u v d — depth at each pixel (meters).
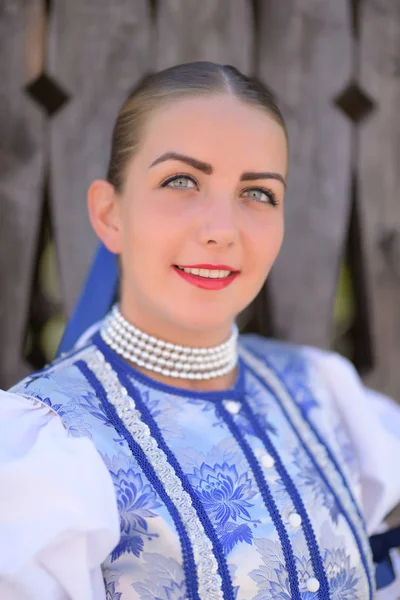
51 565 0.83
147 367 1.05
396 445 1.26
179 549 0.89
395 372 1.67
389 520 1.53
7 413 0.91
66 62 1.48
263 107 1.03
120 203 1.05
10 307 1.48
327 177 1.60
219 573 0.90
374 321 1.66
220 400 1.07
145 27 1.50
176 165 0.98
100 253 1.22
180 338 1.05
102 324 1.12
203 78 1.01
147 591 0.89
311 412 1.18
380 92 1.63
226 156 0.98
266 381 1.19
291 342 1.60
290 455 1.07
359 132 1.62
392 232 1.65
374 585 1.08
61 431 0.91
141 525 0.89
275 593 0.93
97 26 1.48
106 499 0.85
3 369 1.49
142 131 1.01
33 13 1.47
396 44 1.63
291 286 1.60
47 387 0.97
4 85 1.46
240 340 1.33
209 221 0.96
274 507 0.98
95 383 1.00
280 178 1.04
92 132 1.50
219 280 0.99
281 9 1.56
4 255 1.48
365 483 1.22
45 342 1.63
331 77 1.59
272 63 1.56
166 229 0.97
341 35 1.59
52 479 0.83
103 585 0.88
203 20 1.52
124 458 0.93
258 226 1.01
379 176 1.64
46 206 1.55
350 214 1.65
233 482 0.97
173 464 0.95
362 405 1.26
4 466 0.84
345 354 1.76
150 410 1.00
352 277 1.70
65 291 1.50
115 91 1.50
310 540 0.99
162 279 0.99
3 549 0.81
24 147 1.48
